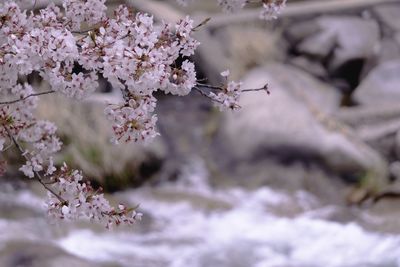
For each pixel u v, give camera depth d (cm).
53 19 230
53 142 276
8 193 671
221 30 984
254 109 840
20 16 224
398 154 812
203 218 714
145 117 232
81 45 231
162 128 851
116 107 233
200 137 850
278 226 699
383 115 864
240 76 923
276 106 839
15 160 690
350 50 997
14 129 271
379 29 1025
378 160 798
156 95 902
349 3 1051
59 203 242
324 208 736
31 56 223
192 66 235
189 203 738
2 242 534
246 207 740
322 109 866
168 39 234
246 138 818
